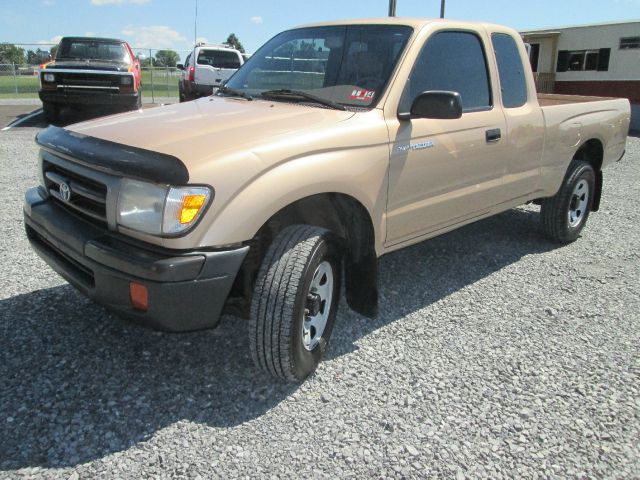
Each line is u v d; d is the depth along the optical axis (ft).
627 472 8.54
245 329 12.33
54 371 10.45
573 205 18.75
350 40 13.20
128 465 8.29
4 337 11.50
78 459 8.37
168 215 8.61
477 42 14.24
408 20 13.16
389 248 12.35
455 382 10.68
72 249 9.69
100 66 43.24
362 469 8.38
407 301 14.21
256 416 9.51
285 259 9.59
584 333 12.79
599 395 10.41
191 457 8.50
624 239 19.97
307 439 8.98
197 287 8.77
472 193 14.05
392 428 9.30
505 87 15.01
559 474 8.44
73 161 10.08
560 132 16.75
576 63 81.61
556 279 15.97
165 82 82.69
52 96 42.65
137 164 8.80
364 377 10.76
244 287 10.30
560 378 10.93
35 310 12.67
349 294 11.89
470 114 13.64
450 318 13.33
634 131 66.13
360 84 12.23
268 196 9.23
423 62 12.59
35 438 8.73
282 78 13.66
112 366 10.71
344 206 11.39
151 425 9.18
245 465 8.38
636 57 74.08
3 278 14.34
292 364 9.80
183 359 11.07
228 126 10.39
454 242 19.01
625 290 15.30
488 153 14.12
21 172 26.84
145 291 8.70
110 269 9.02
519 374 11.02
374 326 12.82
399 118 11.78
